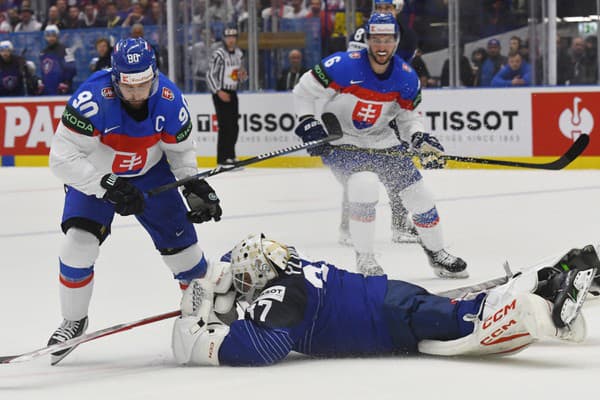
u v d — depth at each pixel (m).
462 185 29.11
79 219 10.98
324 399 8.51
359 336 9.98
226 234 21.33
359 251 16.16
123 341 11.79
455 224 22.00
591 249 9.62
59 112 38.38
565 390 8.64
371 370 9.55
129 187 10.55
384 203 25.88
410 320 9.92
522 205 24.72
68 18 38.81
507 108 33.25
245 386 9.02
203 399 8.63
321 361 10.09
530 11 33.72
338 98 16.84
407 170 16.34
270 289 9.84
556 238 19.77
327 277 10.13
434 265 16.39
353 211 15.98
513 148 33.31
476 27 34.28
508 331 9.34
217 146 35.38
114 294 14.93
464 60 34.44
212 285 10.10
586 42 33.84
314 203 26.02
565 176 30.80
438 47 34.66
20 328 12.79
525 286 9.44
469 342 9.62
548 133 33.00
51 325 12.94
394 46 16.14
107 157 10.97
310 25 36.31
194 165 11.51
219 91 34.53
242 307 10.69
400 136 17.05
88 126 10.63
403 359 10.05
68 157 10.67
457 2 34.09
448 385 8.88
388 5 20.34
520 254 18.17
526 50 34.00
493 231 20.89
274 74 36.81
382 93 16.48
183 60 37.69
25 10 39.31
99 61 36.62
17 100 38.81
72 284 11.11
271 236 20.95
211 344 9.80
